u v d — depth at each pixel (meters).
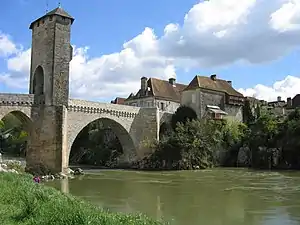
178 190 27.59
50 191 16.55
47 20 41.66
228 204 20.69
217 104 66.06
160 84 73.38
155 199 22.75
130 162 57.50
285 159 53.59
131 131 55.88
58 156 39.38
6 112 37.47
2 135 85.38
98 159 64.81
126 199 22.69
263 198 23.03
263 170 50.00
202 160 54.94
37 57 42.75
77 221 8.61
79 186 30.09
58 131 39.72
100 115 50.59
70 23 42.06
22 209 10.83
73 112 46.62
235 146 60.16
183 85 78.81
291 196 23.86
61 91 40.62
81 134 72.88
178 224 15.33
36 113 39.78
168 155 53.88
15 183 17.27
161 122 61.38
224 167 56.94
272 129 57.50
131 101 73.88
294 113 58.50
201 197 23.64
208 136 58.16
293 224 15.50
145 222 10.30
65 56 41.31
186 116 62.62
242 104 70.06
